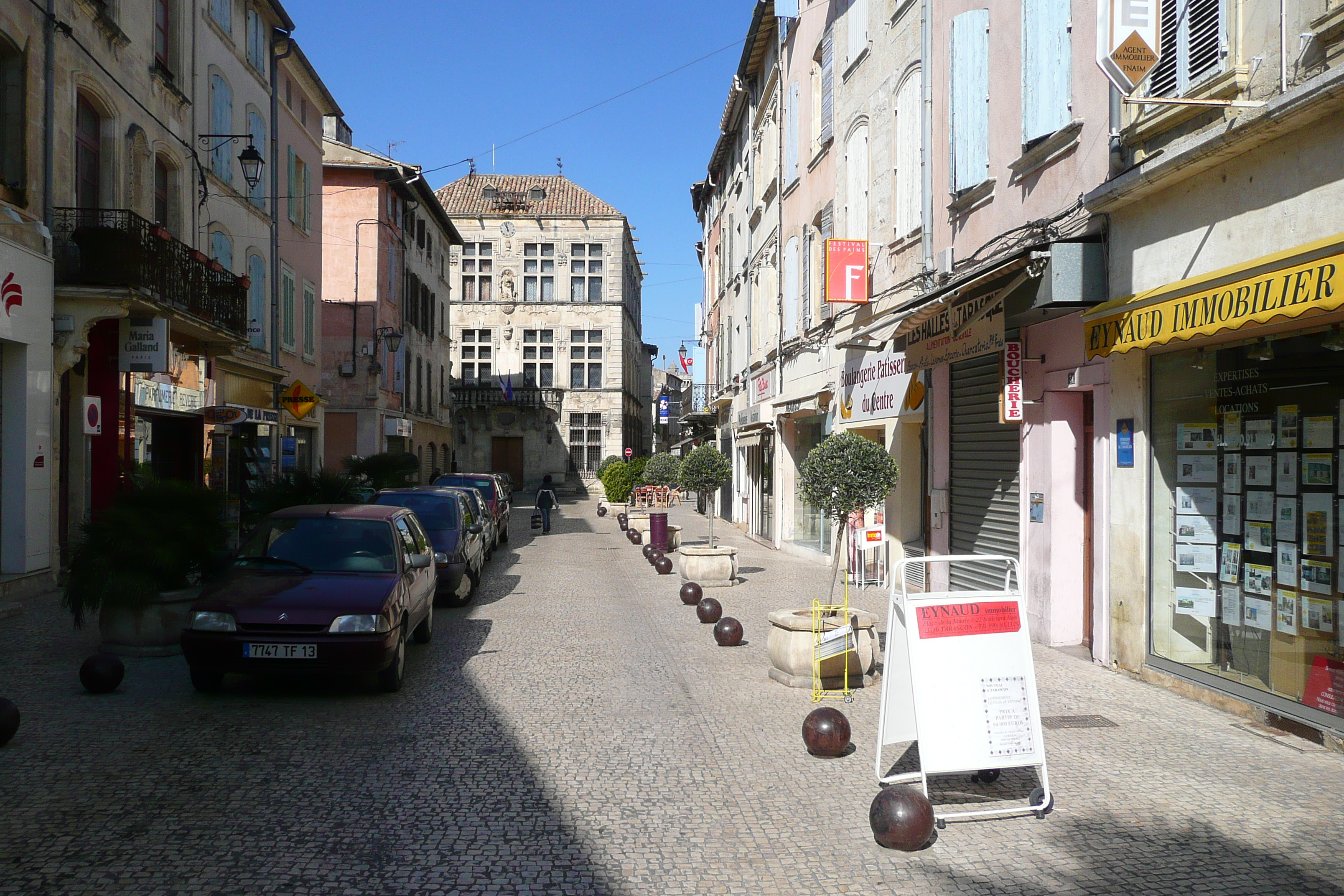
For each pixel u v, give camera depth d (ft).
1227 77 21.84
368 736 21.39
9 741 20.16
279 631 24.17
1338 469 20.20
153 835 15.34
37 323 40.06
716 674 28.55
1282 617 21.83
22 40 39.58
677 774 19.01
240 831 15.57
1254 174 21.26
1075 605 31.22
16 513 39.34
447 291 160.25
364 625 24.49
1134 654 27.07
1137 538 26.81
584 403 184.85
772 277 78.64
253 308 72.64
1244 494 23.03
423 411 137.69
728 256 108.68
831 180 59.36
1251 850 15.08
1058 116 29.91
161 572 29.48
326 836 15.47
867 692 26.32
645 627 37.11
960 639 17.01
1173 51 23.98
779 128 74.74
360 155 108.58
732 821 16.47
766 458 84.38
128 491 30.45
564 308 185.68
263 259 74.79
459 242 161.17
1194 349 24.63
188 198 58.85
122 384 50.19
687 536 90.74
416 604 29.40
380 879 13.91
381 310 110.22
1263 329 21.38
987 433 36.96
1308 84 18.35
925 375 42.96
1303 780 18.35
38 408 40.29
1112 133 26.71
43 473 40.73
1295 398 21.39
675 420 267.18
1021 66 32.65
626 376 195.42
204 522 30.19
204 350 59.16
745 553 71.61
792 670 26.81
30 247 39.60
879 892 13.70
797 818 16.65
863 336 49.19
